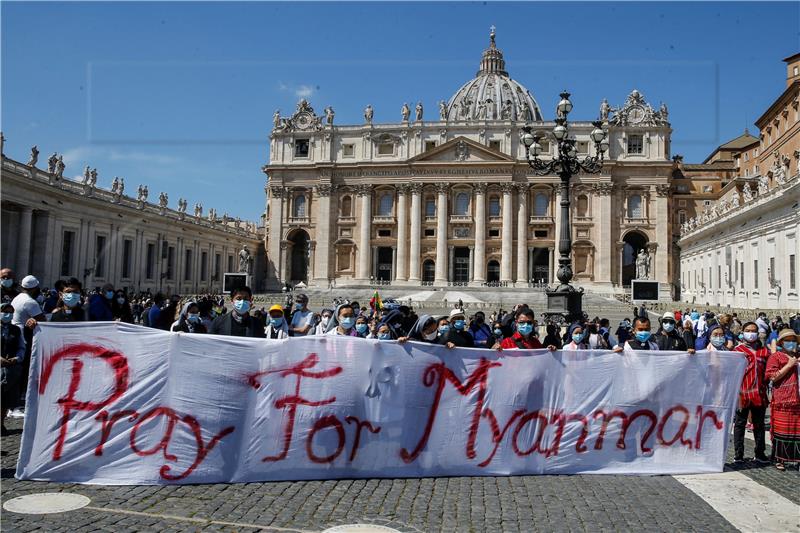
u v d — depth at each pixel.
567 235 24.30
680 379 10.81
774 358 10.97
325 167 92.88
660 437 10.69
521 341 11.84
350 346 9.99
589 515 8.40
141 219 66.62
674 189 94.44
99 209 59.59
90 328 9.55
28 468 9.30
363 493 9.14
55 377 9.45
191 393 9.52
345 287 86.25
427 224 91.25
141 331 9.60
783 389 10.80
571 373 10.60
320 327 15.98
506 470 10.27
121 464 9.36
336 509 8.42
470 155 89.56
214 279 85.38
